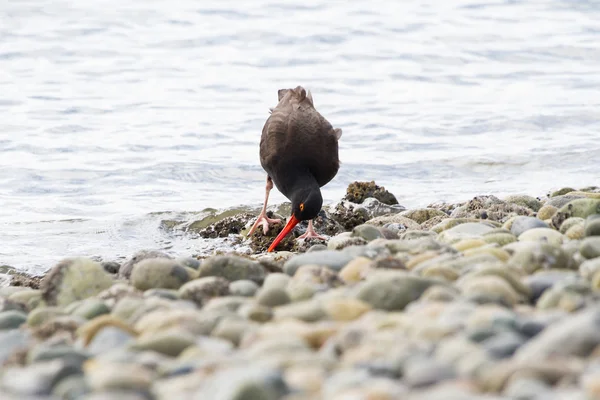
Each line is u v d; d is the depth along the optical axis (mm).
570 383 4512
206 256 12555
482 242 9609
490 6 32375
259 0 32281
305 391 4723
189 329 6309
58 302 8438
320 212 14656
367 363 5078
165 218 15273
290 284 7734
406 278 6910
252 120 21422
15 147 19266
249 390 4582
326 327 5961
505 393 4531
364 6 31781
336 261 8555
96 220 15328
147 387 4973
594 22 30656
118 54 27000
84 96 23094
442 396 4367
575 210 11133
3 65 25797
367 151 19375
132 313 7148
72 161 18500
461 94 23703
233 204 16359
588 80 24969
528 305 6848
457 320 5770
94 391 4902
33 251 13617
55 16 30047
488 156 18750
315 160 14125
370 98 23312
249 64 26359
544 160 18547
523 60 27047
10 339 6664
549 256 8000
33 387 5070
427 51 27625
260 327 6215
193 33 28906
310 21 30094
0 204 16250
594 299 6180
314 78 25109
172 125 20906
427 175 17984
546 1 33094
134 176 17812
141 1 31750
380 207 15008
